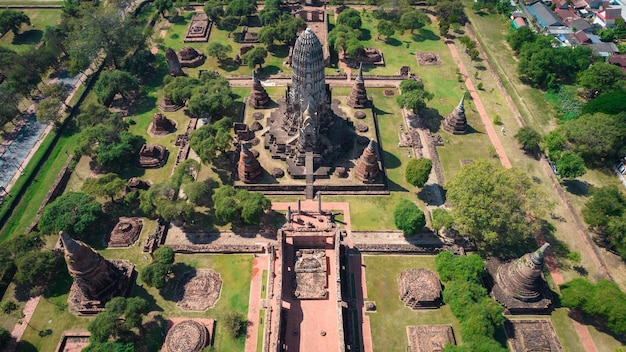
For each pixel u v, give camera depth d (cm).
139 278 8431
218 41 15125
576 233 9331
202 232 9269
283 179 10238
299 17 15825
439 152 11150
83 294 7969
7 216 9706
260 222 9438
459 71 13888
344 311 7869
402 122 11975
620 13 15575
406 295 8062
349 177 10262
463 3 17512
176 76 13438
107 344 7138
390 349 7462
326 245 8800
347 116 11825
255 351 7412
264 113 12019
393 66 14088
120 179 9631
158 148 10944
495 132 11750
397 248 8875
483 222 8294
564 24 15575
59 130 11738
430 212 9688
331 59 14400
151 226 9388
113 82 11956
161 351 7394
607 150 10500
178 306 8000
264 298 8125
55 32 13838
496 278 8212
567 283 7969
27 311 7962
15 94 11612
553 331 7725
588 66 13300
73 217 8731
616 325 7250
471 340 7056
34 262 8006
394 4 15638
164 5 15600
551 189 10256
